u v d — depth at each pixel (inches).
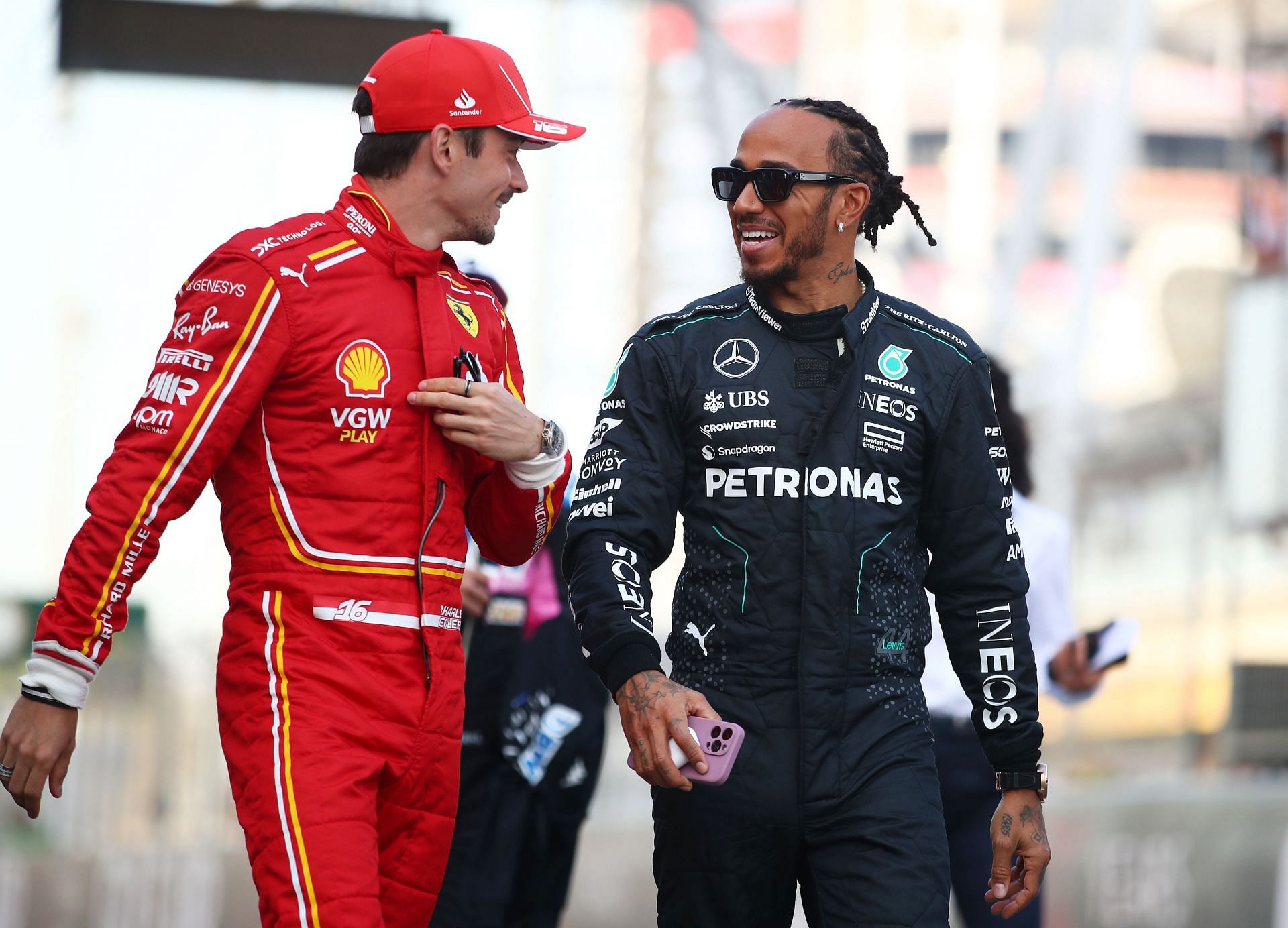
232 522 267.6
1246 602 1173.1
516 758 419.2
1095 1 1264.8
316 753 254.5
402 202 276.7
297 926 246.8
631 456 288.0
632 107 1035.3
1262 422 1221.7
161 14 539.5
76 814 632.4
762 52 1119.0
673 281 1041.5
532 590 424.8
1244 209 1272.1
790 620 280.4
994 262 1243.8
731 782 278.5
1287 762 964.6
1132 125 1273.4
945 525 298.4
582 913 628.4
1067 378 1246.3
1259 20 1285.7
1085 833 684.7
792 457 283.1
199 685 702.5
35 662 253.9
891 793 279.0
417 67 275.4
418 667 267.1
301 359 262.4
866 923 273.6
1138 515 1215.6
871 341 291.6
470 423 270.1
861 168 292.5
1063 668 399.2
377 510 265.1
